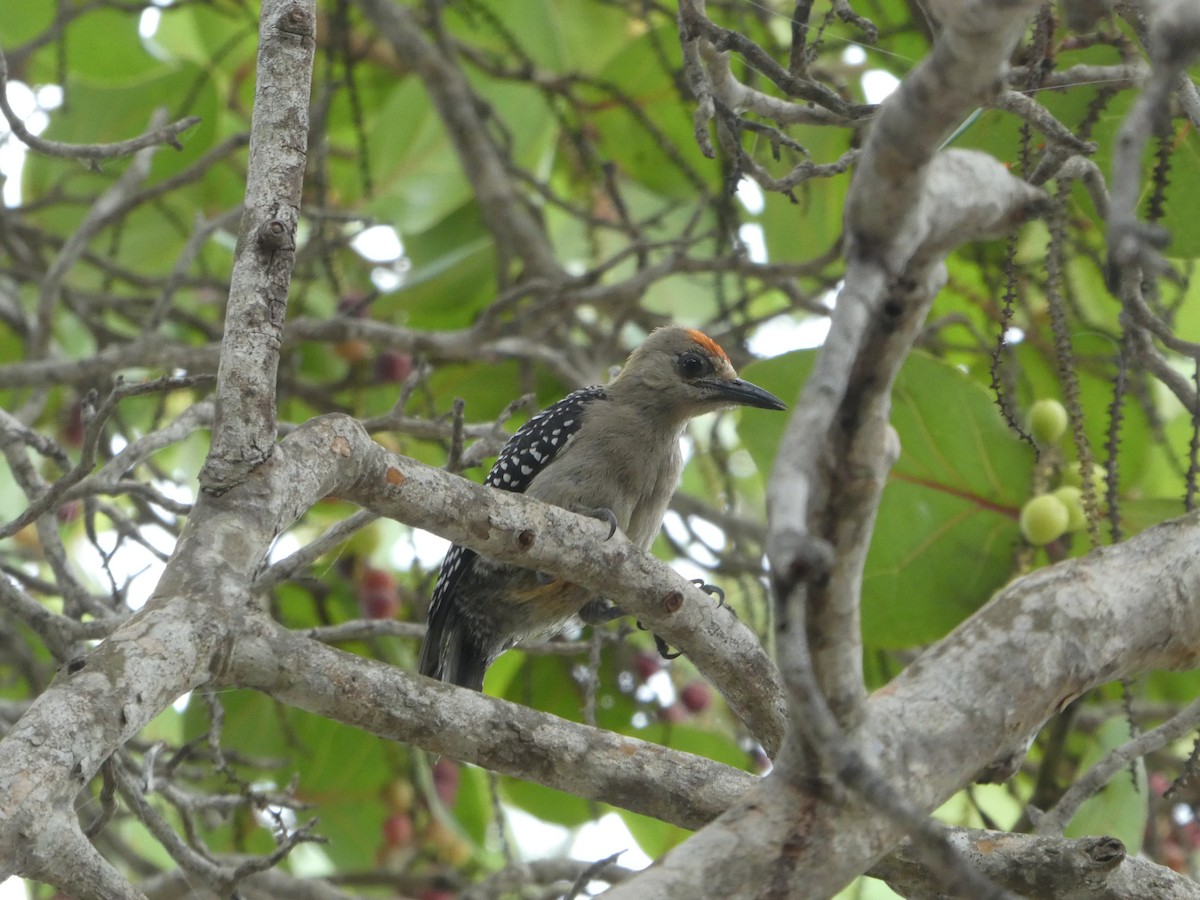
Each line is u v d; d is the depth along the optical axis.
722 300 13.23
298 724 14.05
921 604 11.16
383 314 15.73
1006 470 10.88
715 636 7.91
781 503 3.81
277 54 7.00
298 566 8.12
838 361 4.02
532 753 7.14
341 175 17.11
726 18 12.96
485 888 11.45
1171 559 6.15
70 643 8.47
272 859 8.20
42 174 16.41
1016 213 4.58
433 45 15.44
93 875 5.54
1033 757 14.52
